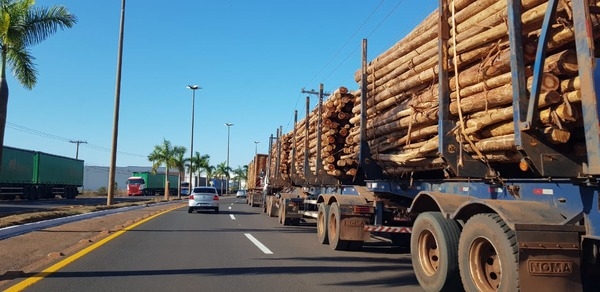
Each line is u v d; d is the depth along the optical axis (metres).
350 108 15.19
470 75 7.08
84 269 9.37
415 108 8.82
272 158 31.23
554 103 5.53
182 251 11.97
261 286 8.09
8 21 16.83
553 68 5.55
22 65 17.42
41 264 9.85
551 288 5.55
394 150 10.47
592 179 5.38
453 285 7.11
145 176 74.06
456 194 7.94
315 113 17.69
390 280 8.71
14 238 13.66
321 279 8.72
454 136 7.50
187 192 88.12
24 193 41.91
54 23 17.83
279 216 21.94
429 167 8.93
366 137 12.09
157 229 17.66
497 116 6.45
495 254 6.30
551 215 5.80
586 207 5.48
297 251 12.34
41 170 44.03
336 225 12.41
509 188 6.63
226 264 10.15
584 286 6.41
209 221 22.08
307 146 18.72
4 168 37.38
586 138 5.02
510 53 6.08
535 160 5.77
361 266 10.16
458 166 7.34
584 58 5.04
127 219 22.08
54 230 16.22
